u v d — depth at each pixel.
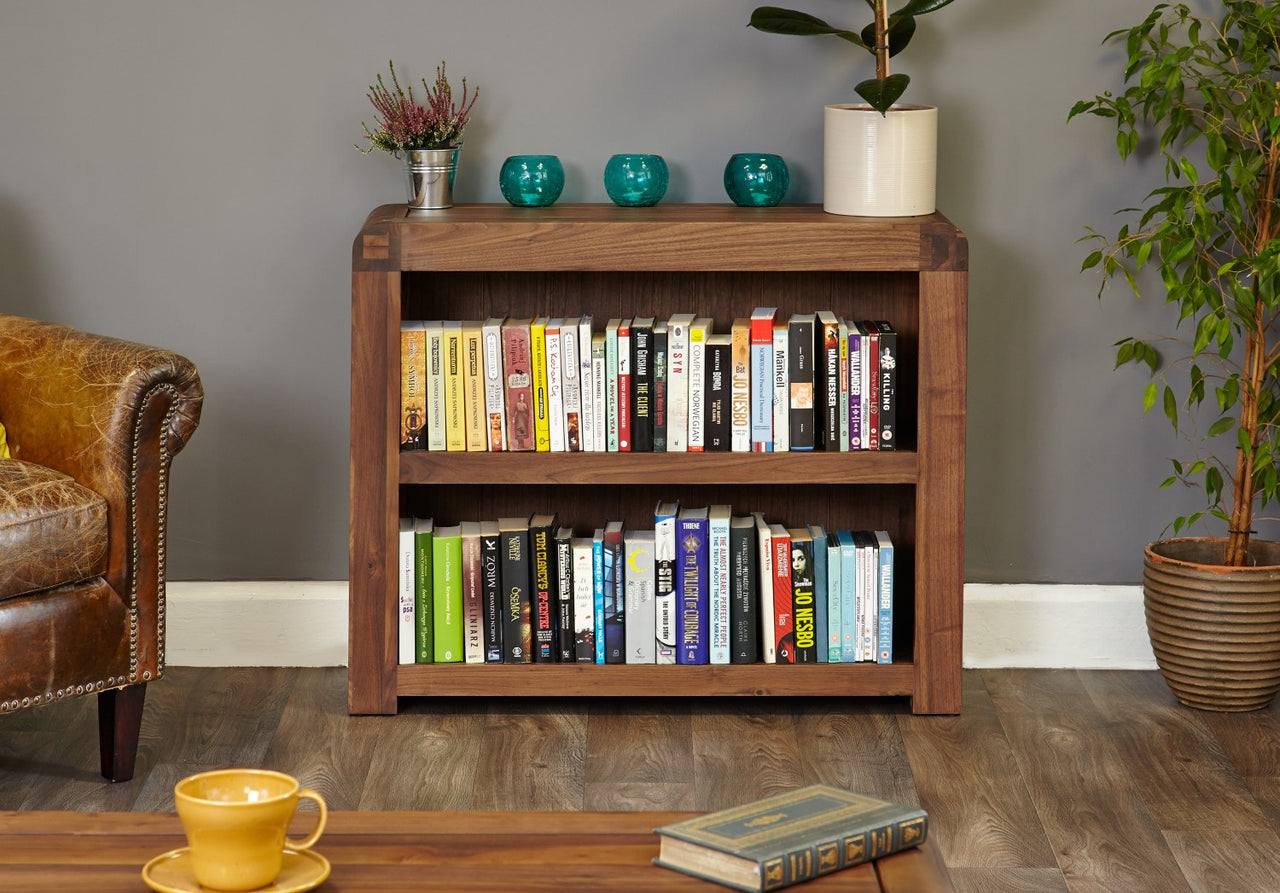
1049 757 2.45
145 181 2.82
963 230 2.83
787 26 2.59
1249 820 2.21
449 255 2.51
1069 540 2.90
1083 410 2.88
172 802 2.27
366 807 2.25
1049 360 2.86
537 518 2.71
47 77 2.79
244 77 2.79
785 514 2.86
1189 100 2.77
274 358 2.88
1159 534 2.90
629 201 2.69
